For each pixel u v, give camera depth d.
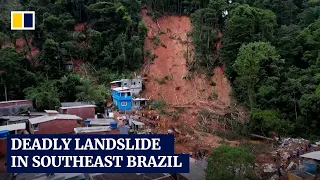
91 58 59.53
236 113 48.91
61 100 48.22
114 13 62.97
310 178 26.80
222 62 58.88
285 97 46.88
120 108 49.00
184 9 71.81
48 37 57.47
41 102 44.03
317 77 46.97
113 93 51.59
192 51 62.50
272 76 49.41
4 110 42.38
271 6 70.56
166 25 69.81
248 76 48.66
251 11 57.66
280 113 46.75
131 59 59.72
